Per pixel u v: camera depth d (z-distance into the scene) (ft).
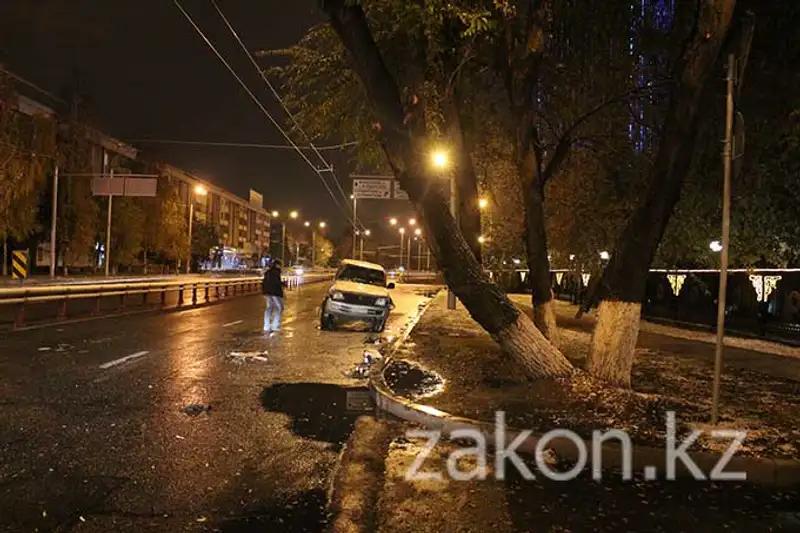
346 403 30.89
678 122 29.63
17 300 55.98
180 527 16.17
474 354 45.42
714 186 48.96
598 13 41.98
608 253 76.69
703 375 39.29
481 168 53.16
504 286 164.04
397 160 30.07
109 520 16.39
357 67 29.22
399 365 39.83
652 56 44.24
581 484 20.80
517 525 17.22
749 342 58.23
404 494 19.24
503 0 29.81
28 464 20.21
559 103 46.06
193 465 20.88
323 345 50.85
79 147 171.73
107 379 33.55
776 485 21.80
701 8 28.89
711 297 69.72
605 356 31.68
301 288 170.19
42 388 30.78
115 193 162.09
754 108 42.37
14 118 134.10
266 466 21.16
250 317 74.33
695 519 18.21
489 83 43.42
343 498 18.56
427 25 27.99
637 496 19.93
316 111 41.27
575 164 62.18
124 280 151.84
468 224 38.88
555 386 30.30
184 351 44.83
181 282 93.50
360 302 62.44
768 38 39.88
